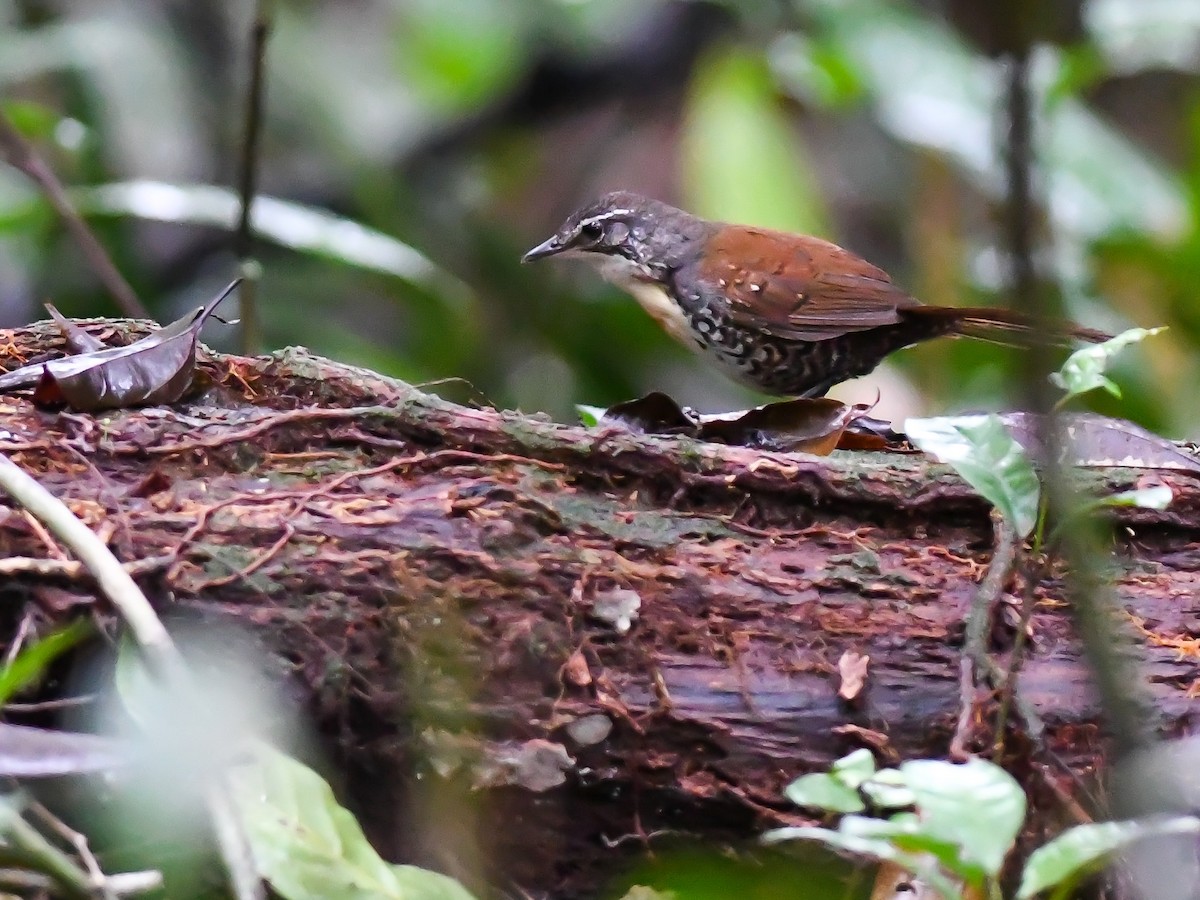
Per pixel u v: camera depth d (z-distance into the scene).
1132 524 7.06
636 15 17.73
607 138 20.19
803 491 6.80
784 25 15.38
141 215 12.14
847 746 6.06
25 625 5.64
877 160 20.39
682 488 6.75
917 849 4.66
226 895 5.49
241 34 16.47
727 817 6.05
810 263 10.62
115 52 14.83
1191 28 12.41
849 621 6.27
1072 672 6.17
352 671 5.86
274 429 6.59
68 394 6.58
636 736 5.98
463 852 5.94
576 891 6.14
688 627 6.17
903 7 13.48
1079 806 5.88
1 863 4.86
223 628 5.83
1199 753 5.59
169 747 5.03
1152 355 13.23
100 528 5.88
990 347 14.07
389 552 6.03
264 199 12.81
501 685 5.95
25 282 14.27
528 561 6.15
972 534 6.85
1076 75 12.27
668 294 11.12
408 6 18.30
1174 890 5.59
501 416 6.84
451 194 18.00
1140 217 12.79
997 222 4.67
